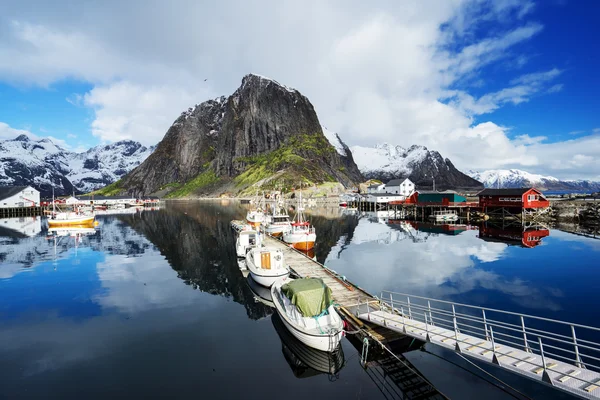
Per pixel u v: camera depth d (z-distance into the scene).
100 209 151.75
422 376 16.42
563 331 20.80
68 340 20.66
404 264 38.94
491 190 81.50
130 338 20.88
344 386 15.65
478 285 30.19
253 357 18.45
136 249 51.66
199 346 19.73
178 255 46.88
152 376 16.56
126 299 28.44
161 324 23.03
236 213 120.06
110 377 16.47
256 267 31.28
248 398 14.77
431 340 17.02
